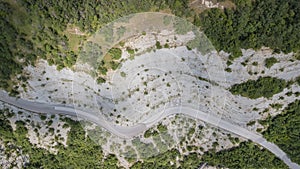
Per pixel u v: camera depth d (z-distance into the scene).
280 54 60.06
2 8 58.47
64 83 67.00
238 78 63.59
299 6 54.16
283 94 65.12
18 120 67.38
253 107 67.19
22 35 61.69
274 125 68.81
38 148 68.25
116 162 69.38
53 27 60.69
